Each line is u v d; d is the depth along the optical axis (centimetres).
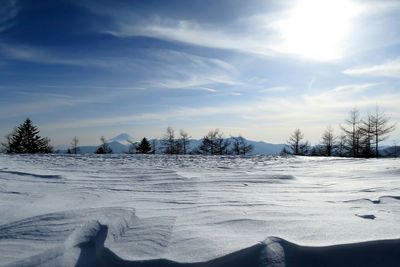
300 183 645
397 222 305
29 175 726
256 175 766
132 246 254
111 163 1177
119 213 329
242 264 225
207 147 4509
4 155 1686
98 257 243
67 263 234
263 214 342
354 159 1580
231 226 297
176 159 1548
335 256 231
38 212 374
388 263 226
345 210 367
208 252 236
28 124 4844
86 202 437
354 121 3478
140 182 644
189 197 476
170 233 278
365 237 254
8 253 251
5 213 367
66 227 293
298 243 243
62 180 663
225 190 550
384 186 584
